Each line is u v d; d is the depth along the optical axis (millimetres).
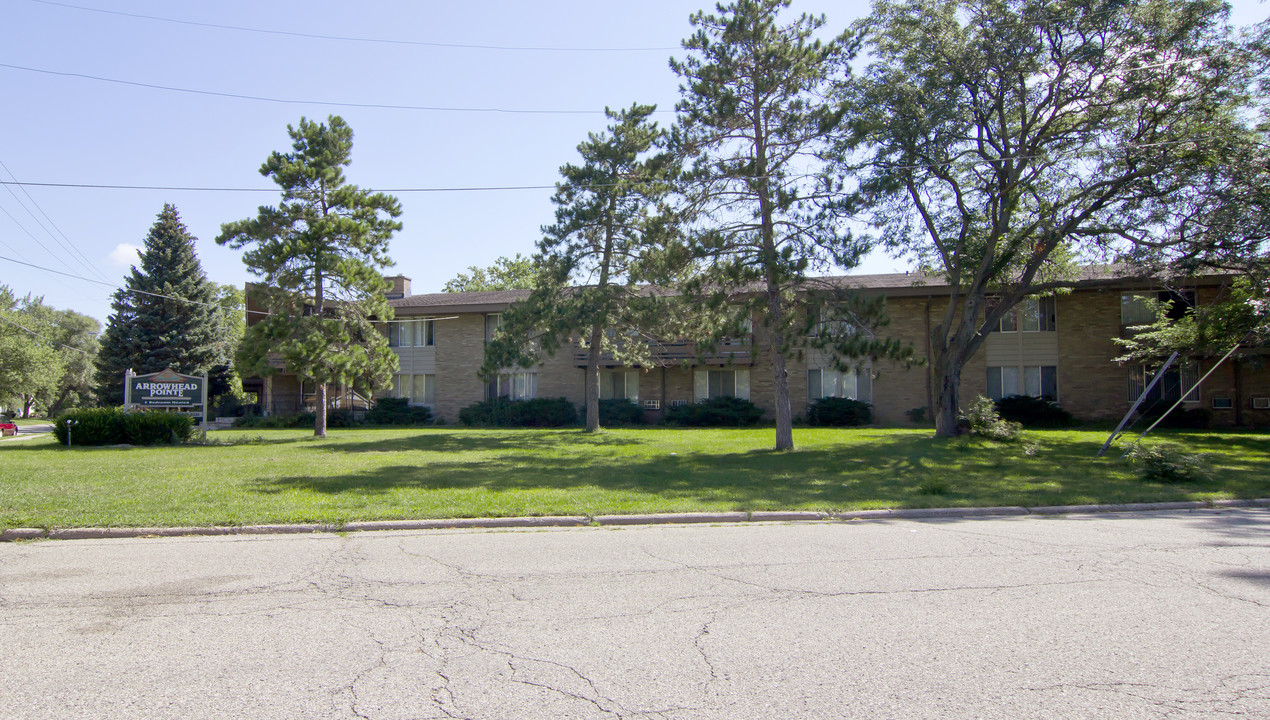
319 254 25688
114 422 22906
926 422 31031
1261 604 5984
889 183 18969
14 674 4641
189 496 11602
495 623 5637
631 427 32781
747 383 34000
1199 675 4508
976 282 22078
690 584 6754
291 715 4051
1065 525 9898
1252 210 18172
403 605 6133
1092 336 30594
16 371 49656
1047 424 29250
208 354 44438
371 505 10820
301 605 6148
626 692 4336
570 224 27000
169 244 44688
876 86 20375
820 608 5969
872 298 18750
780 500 11484
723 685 4426
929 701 4172
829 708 4094
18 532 9117
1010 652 4930
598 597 6336
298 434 28641
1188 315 24625
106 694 4328
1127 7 18547
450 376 37125
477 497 11594
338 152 26766
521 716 4035
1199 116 19141
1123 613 5762
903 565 7465
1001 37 19562
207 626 5594
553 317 26797
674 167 19797
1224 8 18234
